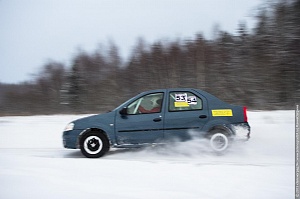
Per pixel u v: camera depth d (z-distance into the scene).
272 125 9.92
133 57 33.38
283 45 25.31
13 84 31.97
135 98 6.47
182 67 31.34
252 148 6.74
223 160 5.87
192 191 3.95
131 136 6.29
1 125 12.69
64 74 32.62
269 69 24.78
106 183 4.27
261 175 4.65
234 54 28.97
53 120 14.09
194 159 6.03
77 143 6.36
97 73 32.28
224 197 3.74
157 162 5.65
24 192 3.92
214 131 6.21
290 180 4.39
